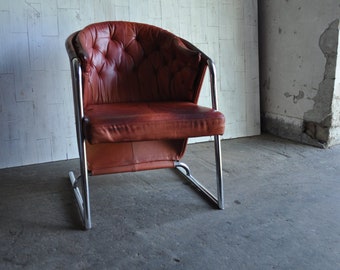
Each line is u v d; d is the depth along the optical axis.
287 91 2.62
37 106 2.15
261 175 1.92
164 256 1.19
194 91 1.64
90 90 1.68
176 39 1.76
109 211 1.53
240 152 2.34
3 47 2.03
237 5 2.58
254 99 2.74
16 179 1.94
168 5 2.38
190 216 1.47
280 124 2.72
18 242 1.29
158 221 1.44
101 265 1.15
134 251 1.22
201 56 1.57
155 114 1.35
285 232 1.32
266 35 2.73
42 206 1.60
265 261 1.15
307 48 2.41
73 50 1.44
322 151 2.31
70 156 2.28
